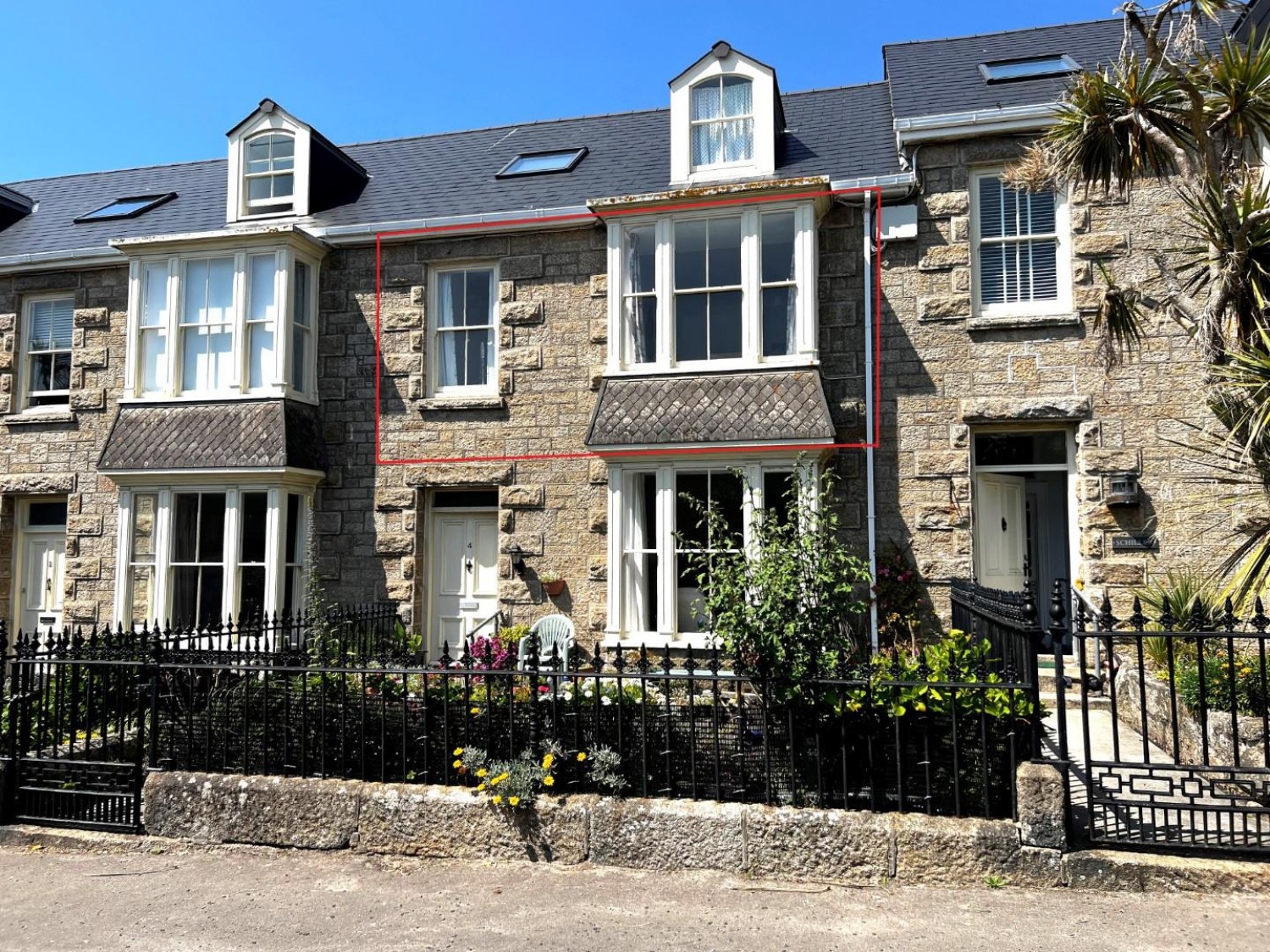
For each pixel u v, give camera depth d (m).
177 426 11.70
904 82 12.23
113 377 12.76
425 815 5.54
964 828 4.94
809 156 11.73
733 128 11.63
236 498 11.45
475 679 6.30
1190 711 6.57
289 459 11.23
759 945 4.36
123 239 13.13
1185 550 9.56
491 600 11.89
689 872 5.18
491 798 5.43
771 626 5.45
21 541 13.20
